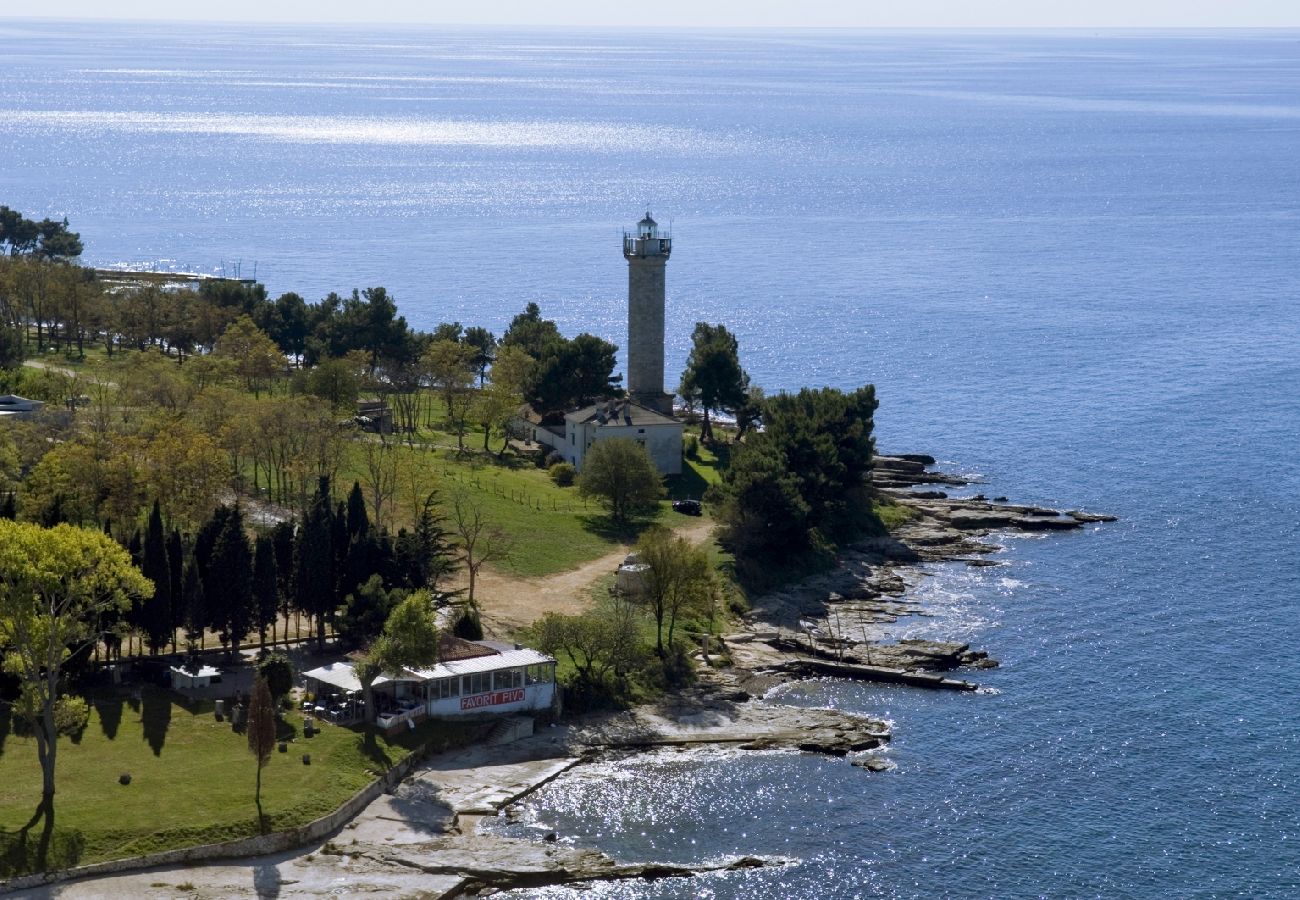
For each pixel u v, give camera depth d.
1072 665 156.88
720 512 185.38
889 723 142.38
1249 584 182.88
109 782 116.00
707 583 157.12
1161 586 182.50
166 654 144.12
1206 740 138.12
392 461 187.62
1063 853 118.12
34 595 112.94
